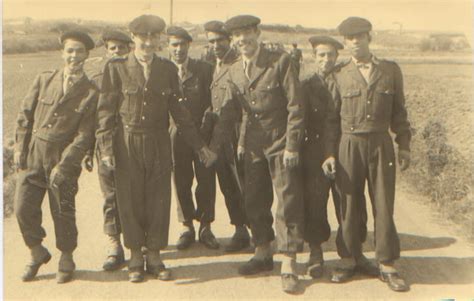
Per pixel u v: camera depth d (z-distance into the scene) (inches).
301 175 169.5
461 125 247.9
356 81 161.3
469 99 254.7
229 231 208.1
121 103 164.1
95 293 164.2
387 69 162.7
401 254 185.2
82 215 214.2
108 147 162.9
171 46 182.5
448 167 228.7
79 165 164.6
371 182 164.6
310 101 166.7
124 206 167.3
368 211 223.0
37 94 165.9
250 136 167.9
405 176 236.2
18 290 165.2
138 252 171.5
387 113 163.0
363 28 159.2
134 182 166.1
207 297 161.5
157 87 163.8
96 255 186.7
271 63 164.1
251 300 159.9
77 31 164.7
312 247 174.4
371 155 162.4
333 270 171.8
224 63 184.7
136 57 164.7
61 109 162.9
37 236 170.1
